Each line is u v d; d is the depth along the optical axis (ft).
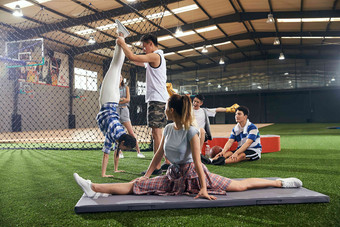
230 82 84.12
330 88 75.00
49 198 7.13
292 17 44.62
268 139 16.14
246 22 53.16
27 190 8.00
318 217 5.42
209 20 49.06
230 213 5.70
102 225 5.21
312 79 77.61
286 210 5.83
